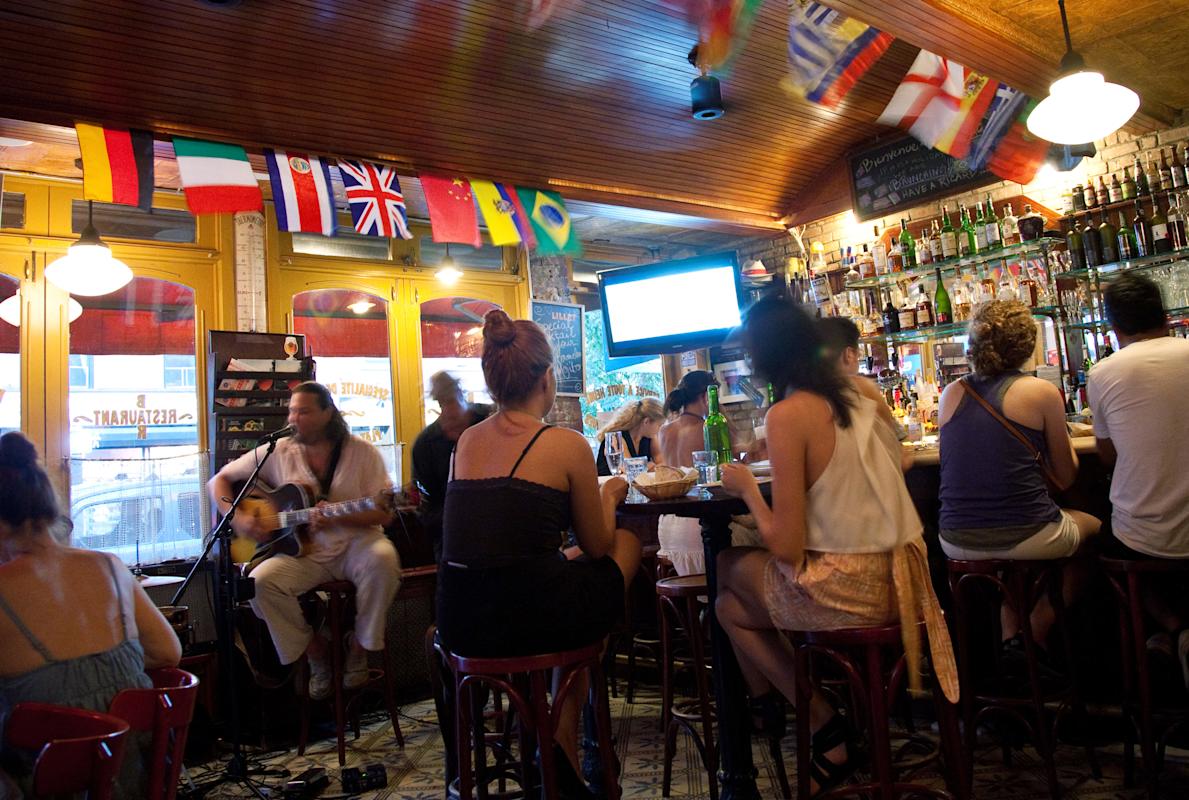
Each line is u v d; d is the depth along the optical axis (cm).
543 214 563
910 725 319
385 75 448
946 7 377
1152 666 312
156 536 482
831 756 213
